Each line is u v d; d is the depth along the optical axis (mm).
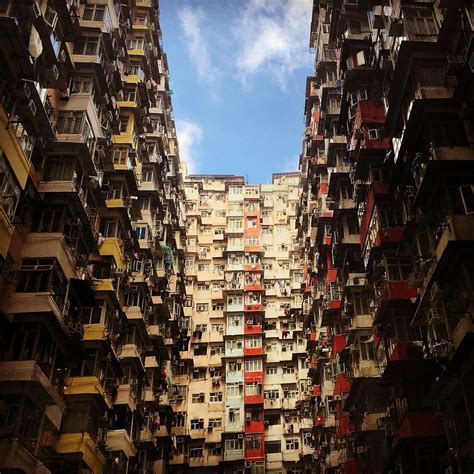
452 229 17000
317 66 41469
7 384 16688
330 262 36188
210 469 44844
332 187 33031
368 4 28844
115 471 24688
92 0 28781
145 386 33531
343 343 32562
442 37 20797
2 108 16438
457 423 17359
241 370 48562
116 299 26172
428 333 19688
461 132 19609
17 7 17750
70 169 22312
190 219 58375
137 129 34188
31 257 19797
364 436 26250
